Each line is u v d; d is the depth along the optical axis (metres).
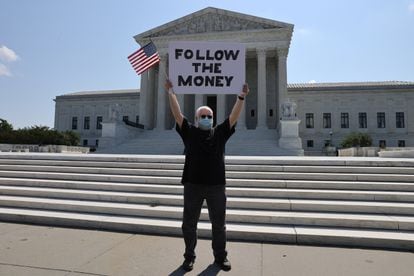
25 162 12.58
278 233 6.30
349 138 59.47
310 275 4.64
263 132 40.28
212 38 45.69
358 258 5.39
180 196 8.47
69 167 11.61
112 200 8.61
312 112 71.00
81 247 5.80
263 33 44.41
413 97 67.62
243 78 5.45
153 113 49.88
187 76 5.48
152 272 4.68
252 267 4.94
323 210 7.52
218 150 4.98
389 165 10.41
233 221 7.17
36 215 7.62
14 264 4.92
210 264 5.03
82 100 82.44
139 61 9.36
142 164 11.21
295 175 9.65
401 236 6.10
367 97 69.38
